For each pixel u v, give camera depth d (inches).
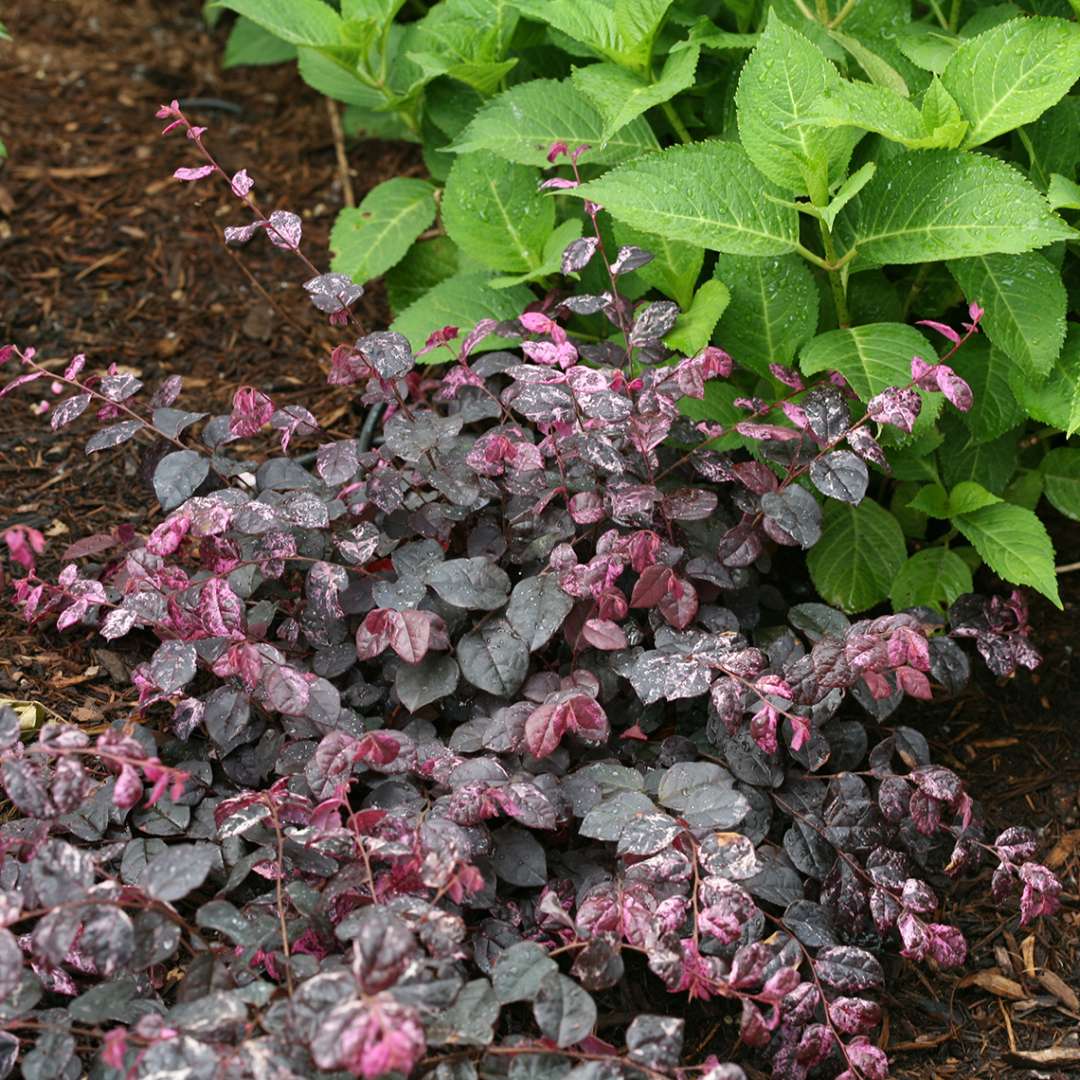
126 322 83.2
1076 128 74.4
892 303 76.4
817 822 69.5
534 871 68.0
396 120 86.7
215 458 72.3
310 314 84.0
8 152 88.0
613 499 69.8
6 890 66.7
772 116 71.9
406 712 70.9
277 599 72.4
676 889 67.5
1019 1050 69.2
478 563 69.7
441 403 77.3
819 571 75.3
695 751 70.4
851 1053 66.2
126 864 67.5
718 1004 69.2
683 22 77.1
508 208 77.7
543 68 82.2
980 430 75.2
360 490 71.5
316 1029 62.1
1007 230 71.2
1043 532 73.5
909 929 67.7
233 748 69.9
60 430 79.4
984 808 73.4
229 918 65.3
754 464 70.6
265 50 91.2
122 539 72.5
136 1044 64.6
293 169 89.0
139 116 90.8
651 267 75.3
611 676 70.4
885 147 73.7
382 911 63.9
